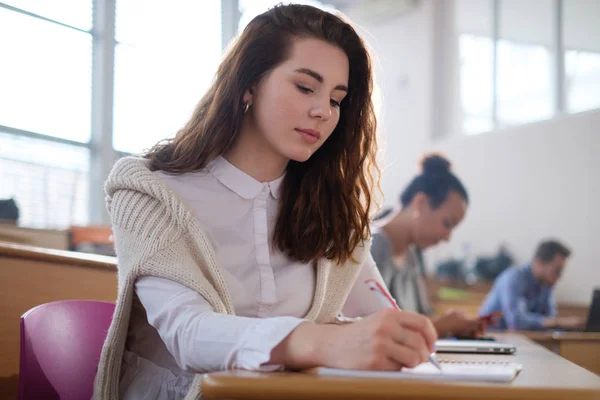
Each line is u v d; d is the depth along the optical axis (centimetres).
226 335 85
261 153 124
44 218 519
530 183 598
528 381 74
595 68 567
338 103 121
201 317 91
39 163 521
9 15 507
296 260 129
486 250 626
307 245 127
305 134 115
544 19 605
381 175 142
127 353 118
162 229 111
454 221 266
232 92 120
